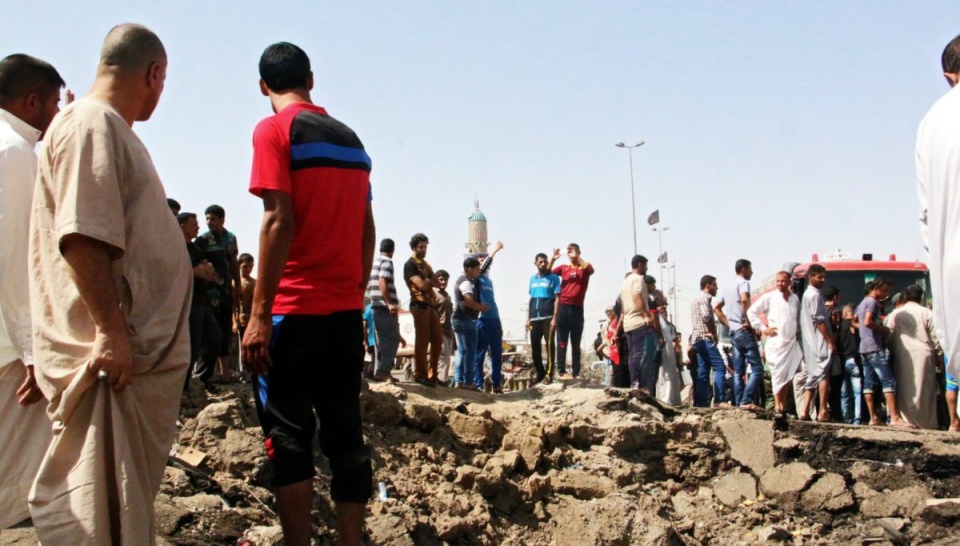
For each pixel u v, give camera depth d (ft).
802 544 29.50
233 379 30.71
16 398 13.60
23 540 15.70
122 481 11.11
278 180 13.96
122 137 11.69
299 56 15.23
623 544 27.73
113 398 11.33
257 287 13.94
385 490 25.80
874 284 38.11
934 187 13.38
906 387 37.24
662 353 41.78
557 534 27.76
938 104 13.67
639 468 31.58
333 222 14.30
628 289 39.45
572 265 42.32
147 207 11.88
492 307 41.22
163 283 12.02
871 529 29.89
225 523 19.92
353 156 14.70
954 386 35.47
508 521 27.58
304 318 14.20
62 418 11.25
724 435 33.35
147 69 12.39
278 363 14.24
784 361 37.52
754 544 29.19
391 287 35.70
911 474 31.73
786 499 31.27
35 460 13.58
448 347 45.34
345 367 14.69
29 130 14.10
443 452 28.84
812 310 38.06
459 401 32.50
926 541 29.30
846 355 39.65
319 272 14.32
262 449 23.47
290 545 13.98
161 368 11.83
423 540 24.64
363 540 23.22
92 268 11.10
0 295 13.05
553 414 33.09
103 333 11.16
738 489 31.73
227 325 30.48
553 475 29.81
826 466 32.48
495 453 30.04
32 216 11.80
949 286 13.28
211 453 23.34
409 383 35.35
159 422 11.88
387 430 28.76
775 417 34.14
